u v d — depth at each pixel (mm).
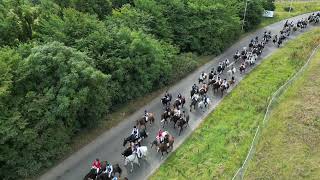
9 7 44094
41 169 35031
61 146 35594
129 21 52219
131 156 35500
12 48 38406
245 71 61094
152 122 44031
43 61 34562
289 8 99188
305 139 39250
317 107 44875
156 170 36531
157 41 51125
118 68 43750
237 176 34844
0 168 32094
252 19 80500
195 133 42875
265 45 73438
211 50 65500
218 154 39062
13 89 33750
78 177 34750
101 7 54688
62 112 33562
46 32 42594
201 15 64562
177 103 45562
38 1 50719
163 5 60250
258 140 40594
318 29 83500
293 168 35250
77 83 35062
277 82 56719
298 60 63969
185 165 37156
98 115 39719
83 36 44031
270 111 47062
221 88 52031
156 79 50531
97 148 38812
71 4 51688
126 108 46188
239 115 47312
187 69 57094
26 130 31547
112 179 32500
